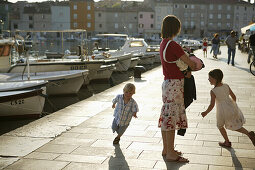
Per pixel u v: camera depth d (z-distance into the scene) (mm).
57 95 15703
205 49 28344
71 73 15375
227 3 119312
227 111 5090
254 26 27906
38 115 11109
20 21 107938
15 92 10703
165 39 4430
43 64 17094
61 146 5379
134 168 4441
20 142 5613
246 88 11336
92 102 9320
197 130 6219
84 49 20875
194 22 118562
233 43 19641
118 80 22328
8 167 4527
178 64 4367
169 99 4496
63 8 109375
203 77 14430
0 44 15367
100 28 112562
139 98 9727
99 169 4426
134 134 5984
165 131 4812
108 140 5672
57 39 104938
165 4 115375
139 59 28750
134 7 116938
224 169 4391
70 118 7363
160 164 4570
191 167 4461
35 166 4555
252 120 6984
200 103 8781
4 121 10875
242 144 5395
